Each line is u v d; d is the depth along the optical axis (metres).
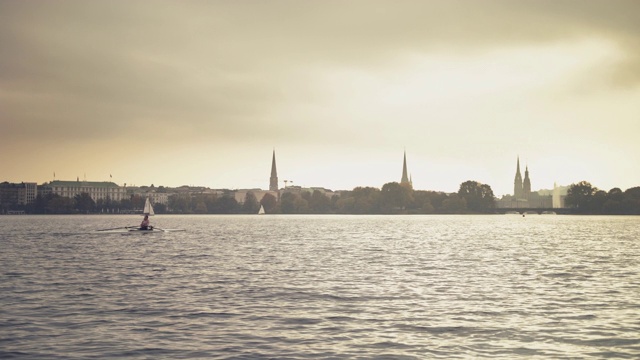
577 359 33.28
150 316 44.06
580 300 50.84
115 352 34.56
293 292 55.25
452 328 40.22
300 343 36.50
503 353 34.41
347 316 44.12
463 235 166.75
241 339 37.44
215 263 81.94
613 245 122.25
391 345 36.06
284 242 130.88
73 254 96.88
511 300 50.88
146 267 76.56
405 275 68.44
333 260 87.00
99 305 48.47
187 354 34.19
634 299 51.38
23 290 56.62
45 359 33.31
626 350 34.94
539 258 90.88
